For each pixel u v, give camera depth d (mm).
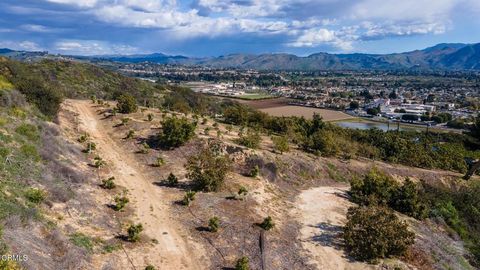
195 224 19625
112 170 25875
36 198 17000
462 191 34812
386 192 28047
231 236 18812
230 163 28078
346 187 31047
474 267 22516
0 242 12336
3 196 15727
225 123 46469
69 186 20562
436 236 25234
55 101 35000
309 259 17844
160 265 15734
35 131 25609
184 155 30359
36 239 14195
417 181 35469
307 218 22734
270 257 17312
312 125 45219
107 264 14914
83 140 30625
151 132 34906
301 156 33438
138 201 21531
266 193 25328
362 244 18547
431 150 45281
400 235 18984
